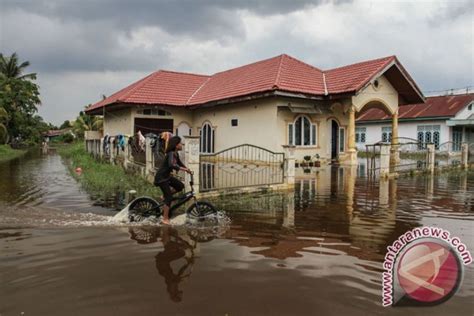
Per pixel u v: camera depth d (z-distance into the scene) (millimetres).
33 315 3535
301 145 18984
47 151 39031
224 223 7023
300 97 17906
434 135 29188
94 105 29453
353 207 8562
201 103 21438
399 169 16047
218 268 4711
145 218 7121
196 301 3818
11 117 42156
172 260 4996
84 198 9539
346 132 20578
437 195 10258
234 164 18719
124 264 4840
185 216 7367
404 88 21156
